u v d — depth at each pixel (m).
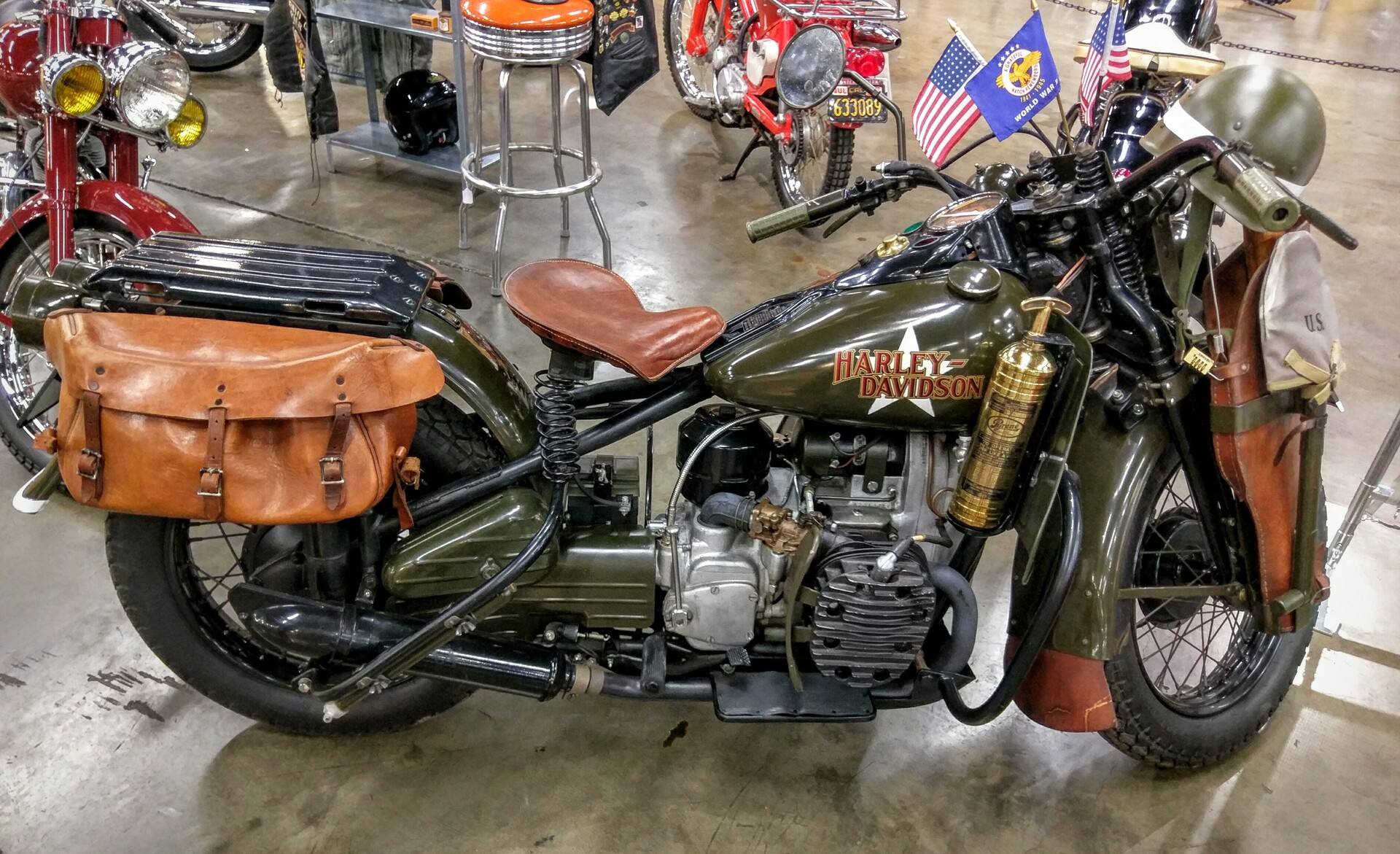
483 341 1.67
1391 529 2.58
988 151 4.98
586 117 3.43
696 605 1.62
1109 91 2.61
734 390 1.52
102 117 2.29
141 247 1.53
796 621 1.68
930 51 6.33
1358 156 5.11
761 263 3.69
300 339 1.39
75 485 1.35
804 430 1.60
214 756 1.83
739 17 4.32
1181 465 1.68
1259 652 1.92
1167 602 1.85
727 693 1.67
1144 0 3.53
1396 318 3.60
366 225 3.82
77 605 2.12
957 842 1.75
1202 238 1.45
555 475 1.55
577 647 1.71
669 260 3.67
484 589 1.52
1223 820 1.82
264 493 1.35
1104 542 1.56
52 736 1.84
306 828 1.71
